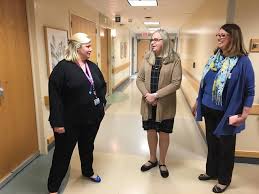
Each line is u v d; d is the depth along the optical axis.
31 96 2.77
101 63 5.78
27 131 2.72
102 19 5.62
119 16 6.09
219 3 3.01
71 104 1.93
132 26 9.09
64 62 1.89
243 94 1.89
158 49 2.23
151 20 7.14
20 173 2.55
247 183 2.39
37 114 2.90
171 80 2.25
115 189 2.28
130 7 4.85
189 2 4.27
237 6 2.49
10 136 2.41
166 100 2.29
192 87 5.40
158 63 2.27
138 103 5.88
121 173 2.56
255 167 2.71
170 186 2.33
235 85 1.88
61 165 2.04
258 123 2.68
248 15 2.49
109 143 3.37
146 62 2.34
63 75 1.86
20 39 2.50
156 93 2.22
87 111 1.99
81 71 1.93
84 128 2.11
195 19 5.32
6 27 2.26
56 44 3.11
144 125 2.47
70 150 2.04
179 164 2.77
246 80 1.86
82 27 4.21
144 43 13.28
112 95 6.86
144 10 5.22
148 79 2.31
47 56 2.89
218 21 3.06
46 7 2.87
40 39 2.75
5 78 2.28
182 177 2.49
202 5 4.41
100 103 2.13
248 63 1.85
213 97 2.02
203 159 2.91
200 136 3.70
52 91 1.85
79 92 1.92
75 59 1.92
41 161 2.83
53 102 1.85
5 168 2.36
